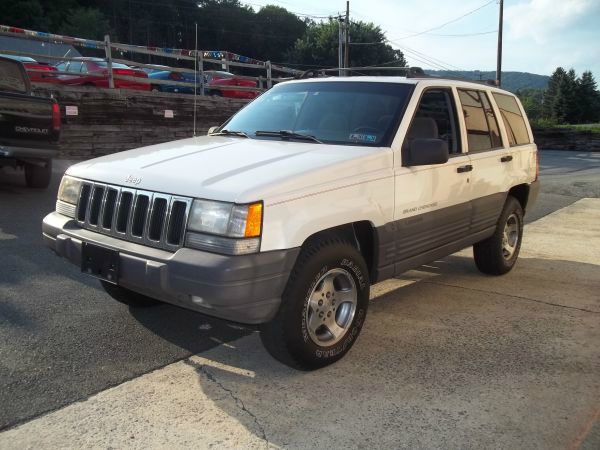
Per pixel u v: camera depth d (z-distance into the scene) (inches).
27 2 2153.1
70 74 568.7
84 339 156.8
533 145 250.2
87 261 143.5
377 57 2812.5
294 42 3452.3
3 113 315.6
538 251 287.7
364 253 162.9
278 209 127.5
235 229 122.0
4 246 239.6
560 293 214.2
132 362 145.0
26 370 137.4
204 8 3395.7
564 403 130.7
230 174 133.9
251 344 159.6
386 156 158.6
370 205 150.9
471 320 182.5
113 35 2554.1
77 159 555.8
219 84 818.8
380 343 162.1
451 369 146.6
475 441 115.0
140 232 135.8
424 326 176.1
